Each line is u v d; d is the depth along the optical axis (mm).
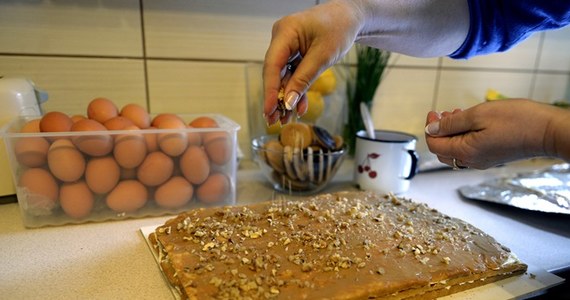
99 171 486
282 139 615
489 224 561
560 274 449
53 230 490
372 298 364
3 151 531
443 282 391
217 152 543
